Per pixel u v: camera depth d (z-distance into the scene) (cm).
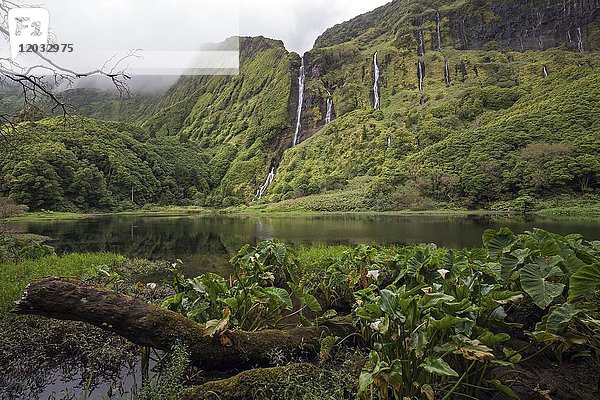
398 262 540
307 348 399
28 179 5162
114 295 344
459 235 2075
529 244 410
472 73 10669
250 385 313
